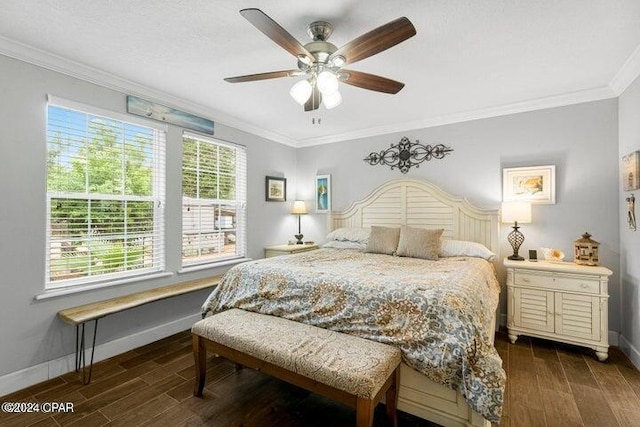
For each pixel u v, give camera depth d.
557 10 1.72
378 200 4.06
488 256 3.02
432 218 3.69
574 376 2.26
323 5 1.68
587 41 2.04
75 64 2.35
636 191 2.42
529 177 3.17
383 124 3.96
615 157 2.82
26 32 1.96
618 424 1.74
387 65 2.38
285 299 2.12
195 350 2.00
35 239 2.22
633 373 2.30
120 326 2.69
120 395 2.03
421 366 1.59
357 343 1.69
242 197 3.98
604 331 2.51
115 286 2.64
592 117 2.91
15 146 2.12
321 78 1.76
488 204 3.41
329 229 4.35
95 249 2.59
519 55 2.22
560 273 2.68
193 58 2.29
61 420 1.78
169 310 3.09
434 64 2.36
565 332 2.66
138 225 2.89
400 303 1.74
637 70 2.33
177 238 3.17
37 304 2.21
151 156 3.00
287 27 1.89
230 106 3.34
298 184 4.86
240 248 3.96
